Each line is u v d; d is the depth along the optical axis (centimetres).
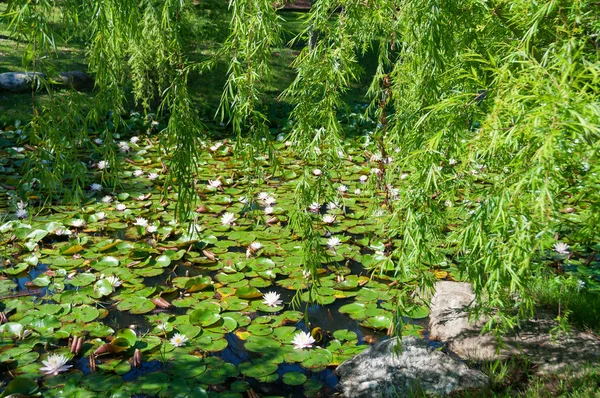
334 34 180
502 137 133
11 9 167
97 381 243
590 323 285
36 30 168
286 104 803
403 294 193
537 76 134
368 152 576
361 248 400
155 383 242
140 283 335
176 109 185
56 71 191
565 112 119
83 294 319
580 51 131
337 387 246
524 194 142
